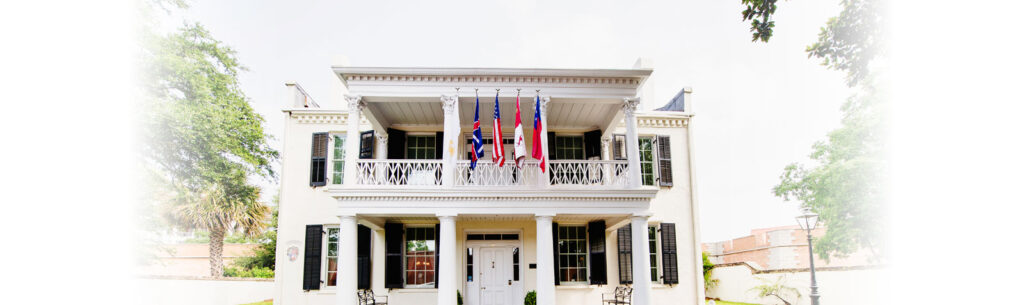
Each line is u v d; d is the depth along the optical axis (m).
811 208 18.27
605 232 14.33
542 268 11.09
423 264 14.50
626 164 12.21
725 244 30.91
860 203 15.18
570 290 14.27
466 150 14.52
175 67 16.73
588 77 11.79
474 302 14.15
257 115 26.14
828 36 12.57
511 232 14.53
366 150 13.77
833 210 16.33
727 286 23.38
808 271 18.86
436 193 11.14
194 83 17.92
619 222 13.50
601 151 14.34
